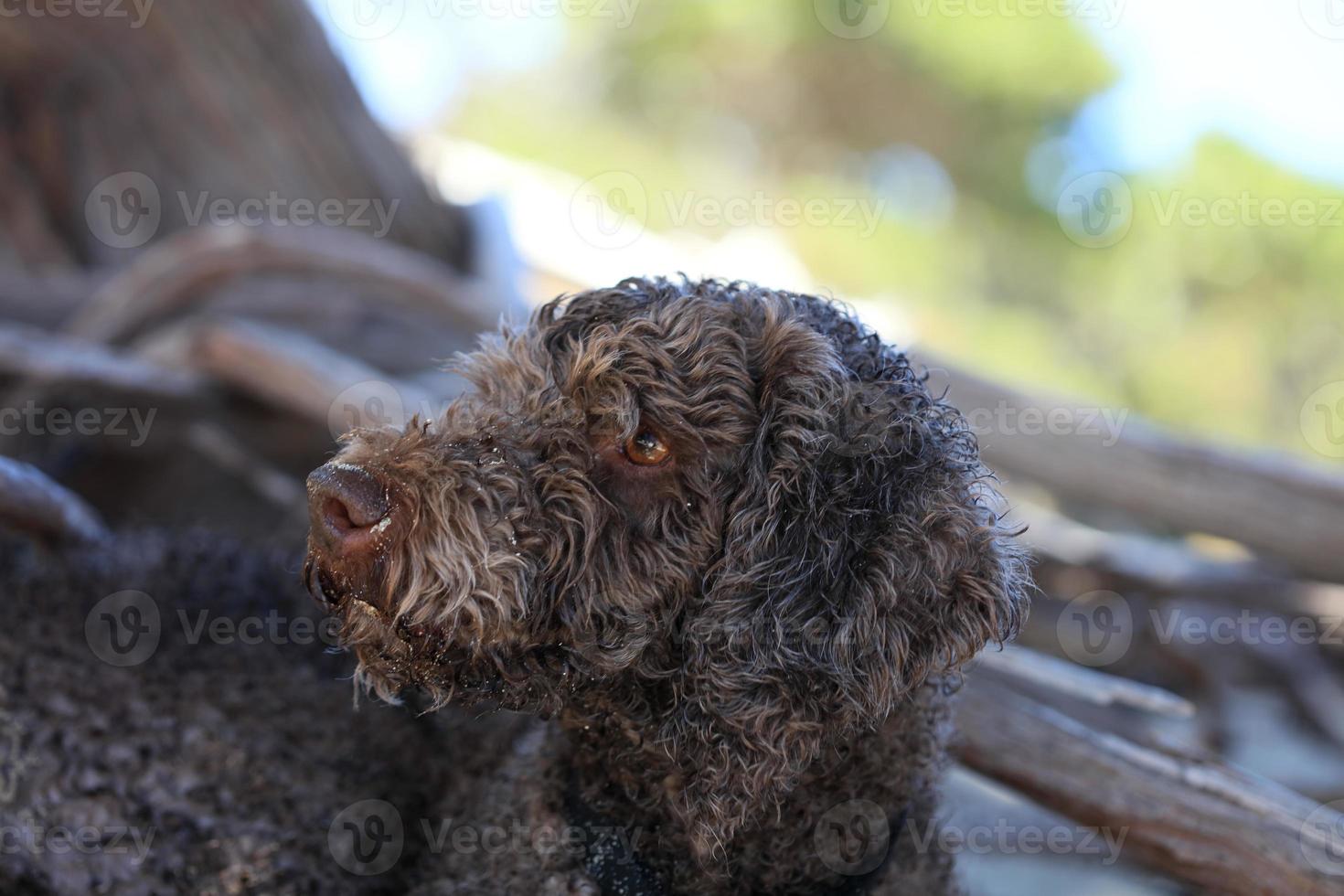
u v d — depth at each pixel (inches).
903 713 35.0
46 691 39.1
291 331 67.4
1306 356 147.2
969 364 62.4
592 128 171.5
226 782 38.8
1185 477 56.1
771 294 34.5
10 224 76.2
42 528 43.4
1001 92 147.4
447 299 70.9
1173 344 150.6
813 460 33.1
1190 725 60.4
